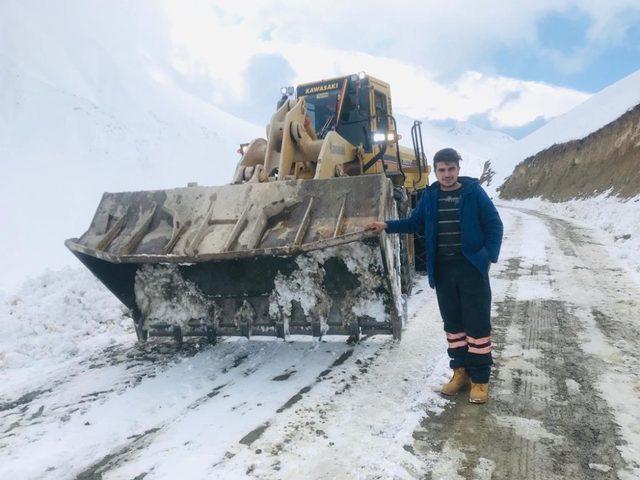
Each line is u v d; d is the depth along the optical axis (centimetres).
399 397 324
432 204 327
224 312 426
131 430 297
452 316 326
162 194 430
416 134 675
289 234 368
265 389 346
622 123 2222
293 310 410
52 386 378
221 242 377
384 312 390
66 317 541
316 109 720
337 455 254
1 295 617
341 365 384
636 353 385
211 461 254
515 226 1439
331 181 383
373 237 369
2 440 294
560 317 493
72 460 265
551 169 3114
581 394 317
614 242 1005
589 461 242
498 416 292
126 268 451
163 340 480
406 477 234
